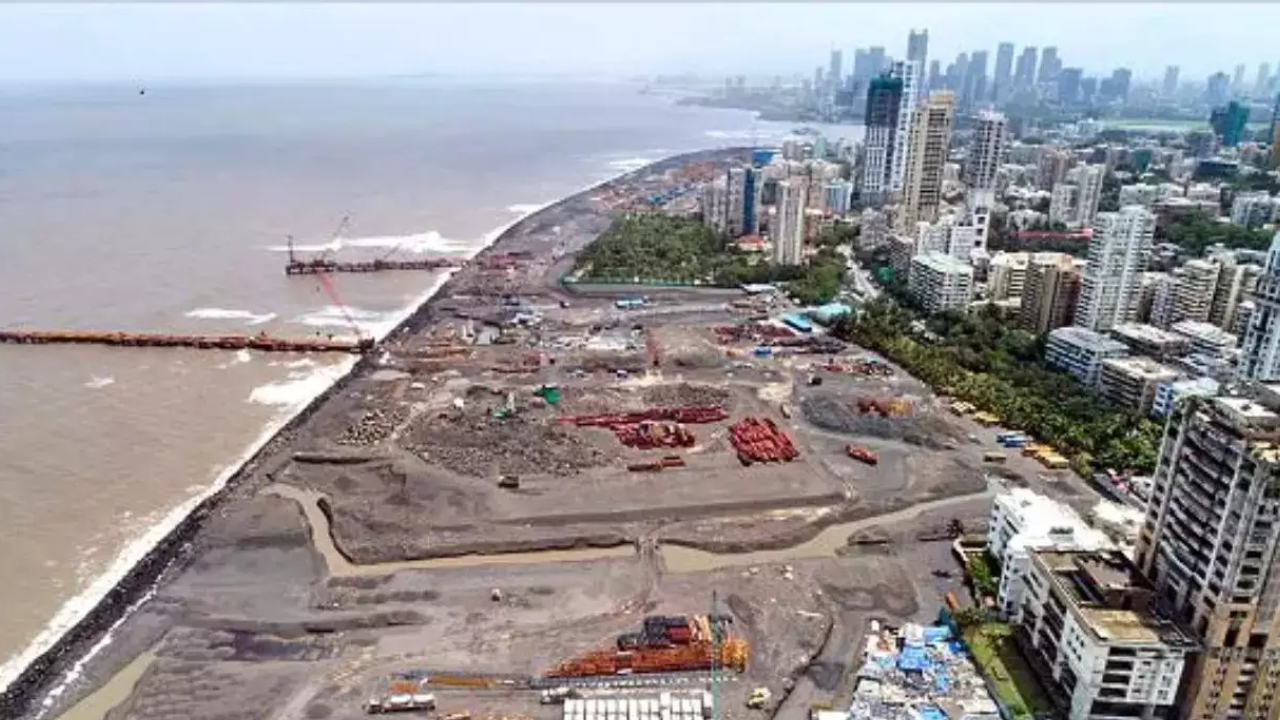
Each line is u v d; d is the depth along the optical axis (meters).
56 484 177.12
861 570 156.62
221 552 157.12
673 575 153.88
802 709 122.88
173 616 139.50
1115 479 186.75
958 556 161.50
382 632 137.00
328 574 152.38
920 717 118.12
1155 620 117.69
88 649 131.38
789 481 187.50
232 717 118.81
